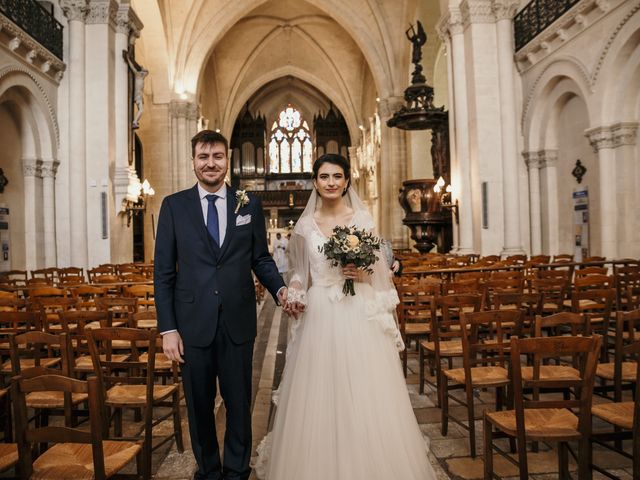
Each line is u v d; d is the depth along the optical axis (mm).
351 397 2689
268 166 43594
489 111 13562
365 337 2822
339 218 3094
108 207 12867
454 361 6137
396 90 24328
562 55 11547
